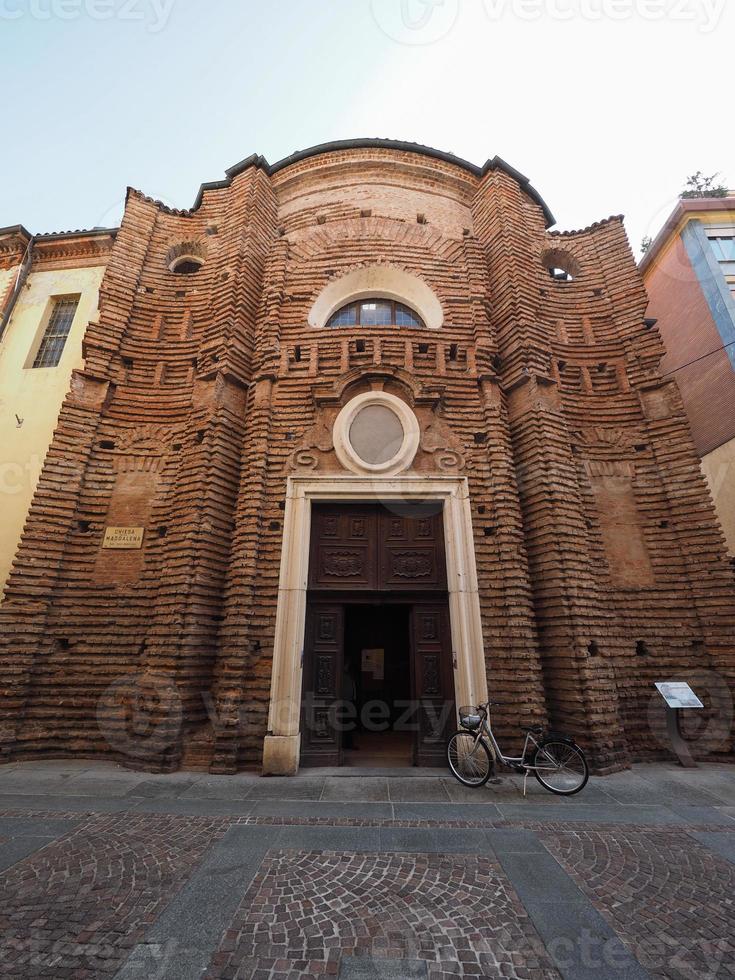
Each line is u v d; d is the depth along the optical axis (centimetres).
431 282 1110
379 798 605
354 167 1288
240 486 896
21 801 583
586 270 1229
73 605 871
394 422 926
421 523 885
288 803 584
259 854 445
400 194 1266
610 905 364
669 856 445
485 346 1020
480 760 688
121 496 961
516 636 773
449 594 820
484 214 1245
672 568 918
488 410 949
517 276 1090
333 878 402
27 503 1053
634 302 1138
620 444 1025
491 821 529
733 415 1236
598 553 931
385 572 852
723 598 859
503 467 895
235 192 1259
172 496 947
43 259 1388
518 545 841
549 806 579
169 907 357
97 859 432
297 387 969
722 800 601
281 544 840
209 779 677
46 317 1295
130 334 1106
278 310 1063
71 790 626
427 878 403
